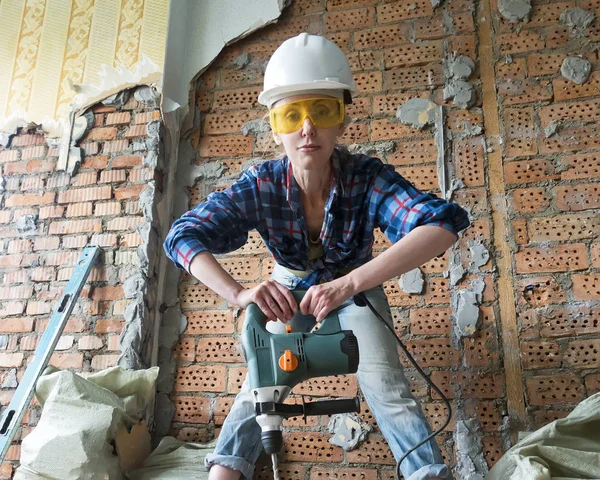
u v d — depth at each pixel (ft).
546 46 6.82
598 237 6.08
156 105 7.48
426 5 7.31
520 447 4.67
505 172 6.52
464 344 6.08
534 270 6.14
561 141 6.47
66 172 7.48
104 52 7.82
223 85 7.68
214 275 4.10
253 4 7.80
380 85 7.14
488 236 6.35
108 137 7.51
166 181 7.33
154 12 7.81
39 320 7.00
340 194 4.65
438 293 6.31
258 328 4.00
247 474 4.72
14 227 7.43
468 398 5.91
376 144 6.92
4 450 5.49
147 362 6.59
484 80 6.89
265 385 3.83
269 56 7.66
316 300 3.87
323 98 4.33
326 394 6.21
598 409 4.78
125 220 7.09
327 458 6.01
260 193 4.70
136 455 5.92
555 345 5.88
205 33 7.85
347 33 7.45
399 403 4.58
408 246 4.01
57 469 5.16
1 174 7.70
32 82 7.95
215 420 6.39
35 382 5.88
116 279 6.85
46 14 8.18
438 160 6.72
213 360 6.62
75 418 5.40
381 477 5.85
